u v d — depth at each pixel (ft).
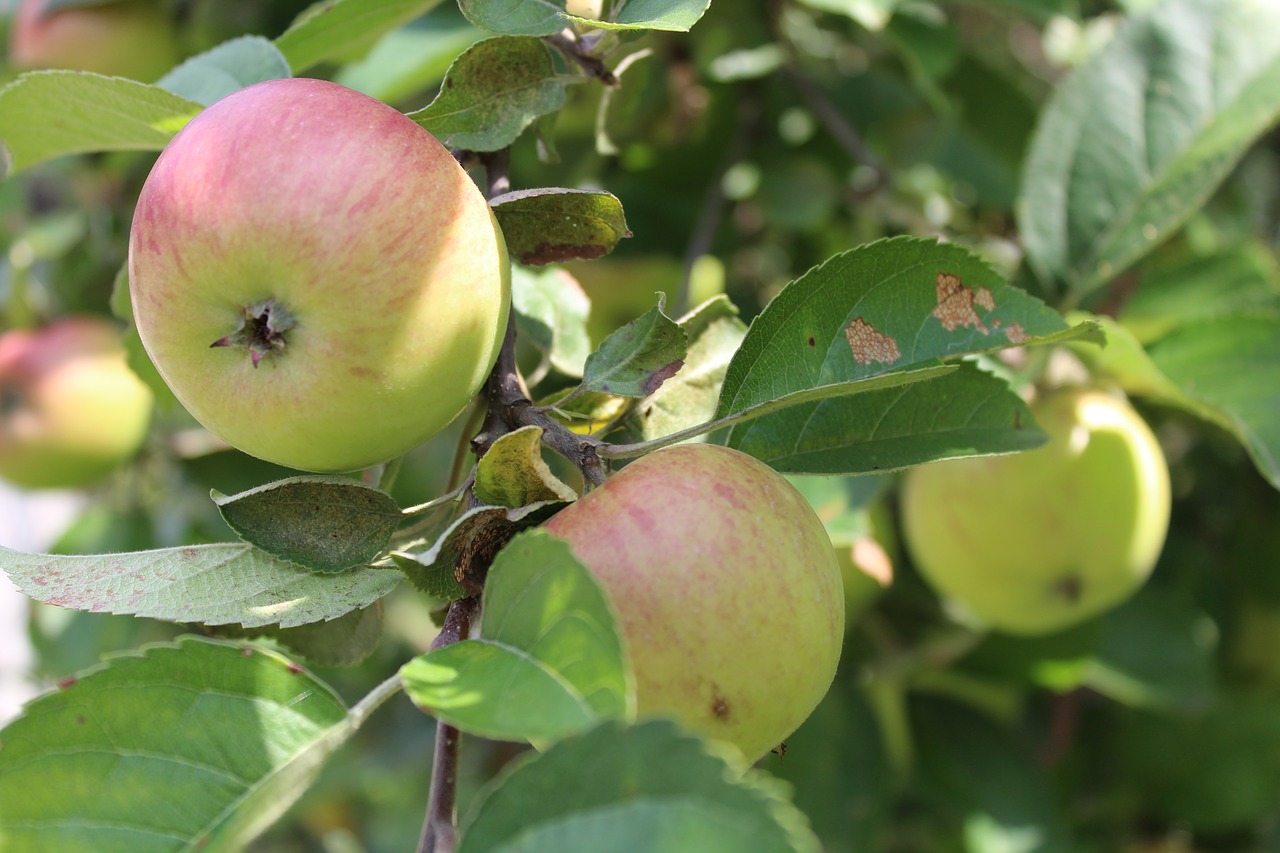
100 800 1.28
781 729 1.36
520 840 1.16
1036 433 1.54
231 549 1.42
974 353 1.47
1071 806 2.52
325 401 1.34
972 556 1.98
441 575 1.35
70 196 2.86
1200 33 1.95
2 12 2.75
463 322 1.34
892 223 2.49
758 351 1.46
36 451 2.65
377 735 3.35
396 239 1.31
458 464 1.53
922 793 2.45
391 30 1.77
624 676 1.19
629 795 1.16
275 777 1.29
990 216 2.65
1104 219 1.94
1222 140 1.92
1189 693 2.27
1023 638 2.28
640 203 2.34
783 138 2.42
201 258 1.31
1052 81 2.95
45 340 2.75
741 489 1.36
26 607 2.91
